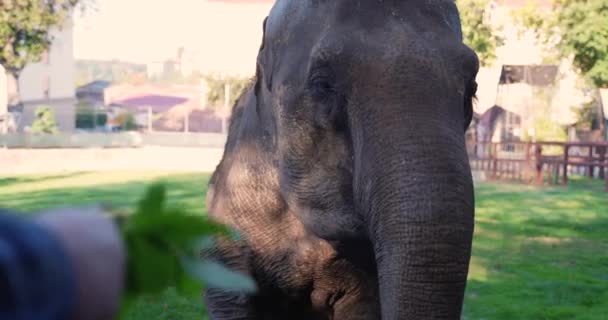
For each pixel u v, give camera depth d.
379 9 3.47
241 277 0.81
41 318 0.66
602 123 31.19
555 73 31.48
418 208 2.98
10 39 32.75
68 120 47.66
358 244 3.79
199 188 18.72
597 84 22.38
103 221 0.73
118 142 33.81
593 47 21.81
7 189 18.73
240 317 4.27
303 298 4.35
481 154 25.08
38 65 50.44
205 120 46.81
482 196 18.45
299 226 4.15
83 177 22.25
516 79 31.70
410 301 2.96
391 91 3.23
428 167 3.04
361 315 4.26
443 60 3.31
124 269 0.74
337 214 3.63
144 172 24.39
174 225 0.79
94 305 0.70
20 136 31.41
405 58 3.27
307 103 3.60
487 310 7.56
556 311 7.51
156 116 47.88
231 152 4.55
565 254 10.89
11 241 0.66
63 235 0.69
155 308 7.17
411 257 2.96
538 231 13.07
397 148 3.10
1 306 0.66
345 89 3.38
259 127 4.21
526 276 9.26
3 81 36.69
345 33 3.43
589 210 16.05
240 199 4.24
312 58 3.50
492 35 23.66
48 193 17.75
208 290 4.36
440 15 3.50
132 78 54.91
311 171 3.66
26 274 0.66
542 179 21.77
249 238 4.22
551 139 28.78
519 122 31.78
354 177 3.39
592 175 23.91
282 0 4.01
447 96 3.24
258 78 4.14
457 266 2.97
